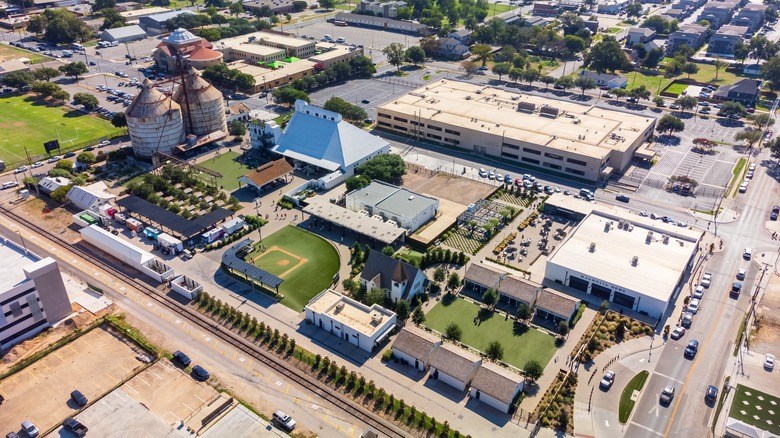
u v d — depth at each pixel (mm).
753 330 144000
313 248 178625
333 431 116500
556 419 118812
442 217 193500
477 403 123375
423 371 131875
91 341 140250
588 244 170500
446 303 154250
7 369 131125
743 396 124812
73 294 157375
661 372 131375
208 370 131375
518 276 162500
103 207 192625
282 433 114438
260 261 171500
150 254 169625
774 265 169875
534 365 124688
